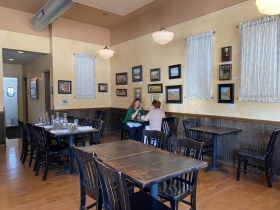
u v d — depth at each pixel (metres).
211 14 4.07
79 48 6.29
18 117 9.23
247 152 3.23
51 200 2.64
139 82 5.80
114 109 6.79
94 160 1.67
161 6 5.09
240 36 3.61
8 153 4.70
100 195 1.81
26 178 3.32
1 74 5.23
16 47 5.44
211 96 4.08
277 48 3.19
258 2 2.40
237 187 2.98
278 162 3.26
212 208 2.44
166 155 2.07
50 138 4.45
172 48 4.86
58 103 5.94
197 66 4.29
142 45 5.66
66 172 3.55
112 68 6.85
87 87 6.43
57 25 5.86
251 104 3.55
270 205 2.51
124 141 2.68
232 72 3.78
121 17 5.85
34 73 7.48
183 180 2.12
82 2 3.49
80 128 3.79
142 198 1.82
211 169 3.64
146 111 5.58
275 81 3.22
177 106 4.79
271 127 3.31
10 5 5.14
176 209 1.81
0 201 2.61
